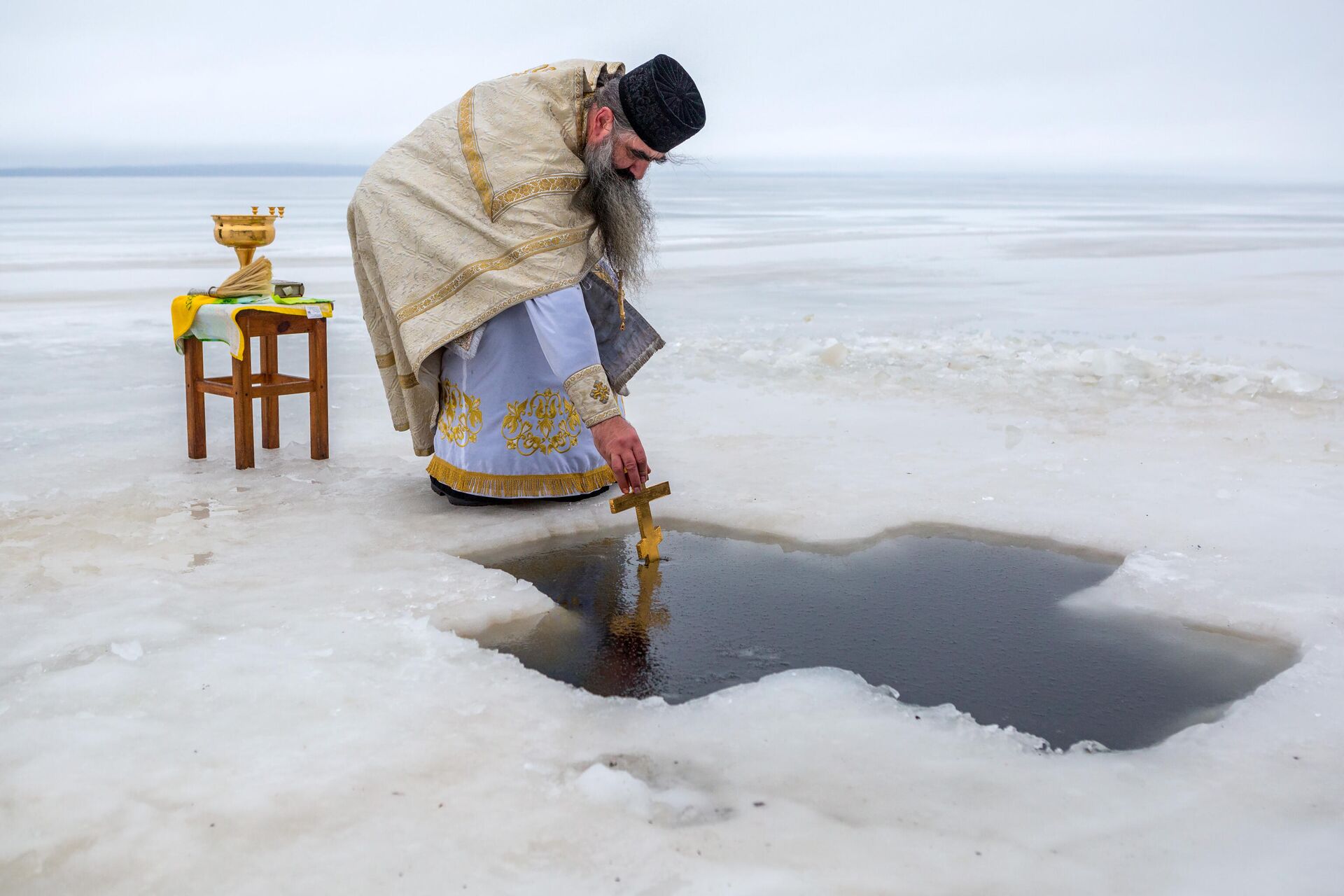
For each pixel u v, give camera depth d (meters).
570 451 3.68
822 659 2.57
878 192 70.75
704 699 2.31
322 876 1.70
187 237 19.34
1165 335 7.86
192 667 2.40
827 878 1.70
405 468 4.17
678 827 1.84
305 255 14.61
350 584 2.93
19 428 4.71
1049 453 4.39
